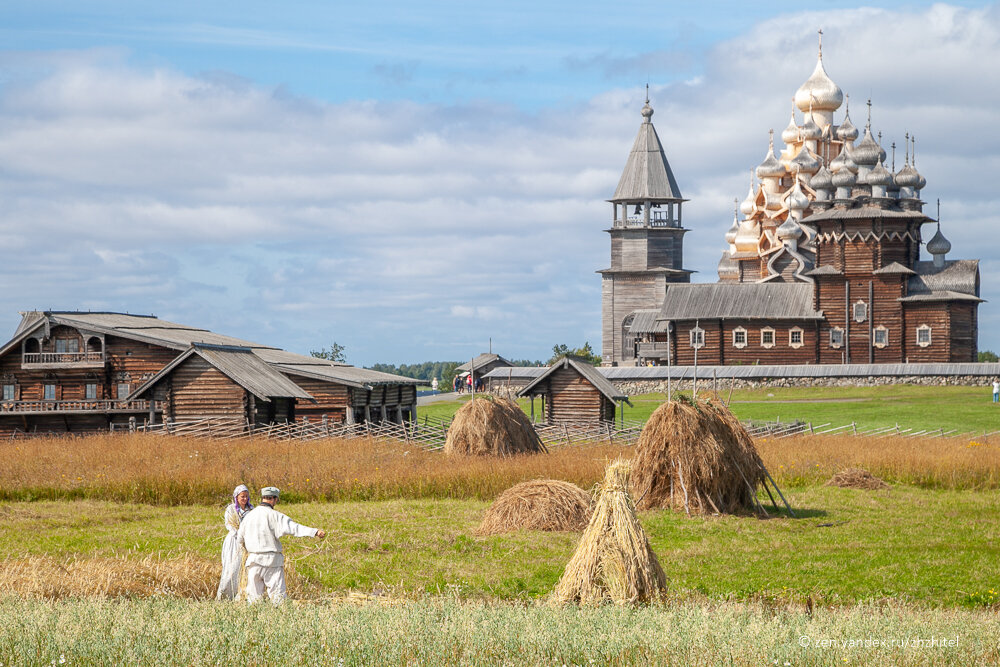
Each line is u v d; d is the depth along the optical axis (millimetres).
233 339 77125
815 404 84750
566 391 62938
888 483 40094
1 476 35750
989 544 27031
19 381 67812
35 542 26422
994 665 14508
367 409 65812
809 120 144125
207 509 32969
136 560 23391
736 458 32312
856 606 19641
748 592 21594
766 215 145875
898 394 90062
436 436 52281
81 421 64562
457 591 19281
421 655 14125
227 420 55906
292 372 63594
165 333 69062
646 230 143500
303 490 35156
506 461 38750
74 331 67188
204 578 20656
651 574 18938
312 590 21234
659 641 14953
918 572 23562
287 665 13695
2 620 15109
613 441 52344
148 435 51000
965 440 52781
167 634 14602
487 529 28281
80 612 15656
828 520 31312
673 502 32281
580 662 14336
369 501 34719
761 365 100938
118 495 34375
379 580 22656
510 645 14656
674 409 32344
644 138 146000
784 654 14523
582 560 19031
